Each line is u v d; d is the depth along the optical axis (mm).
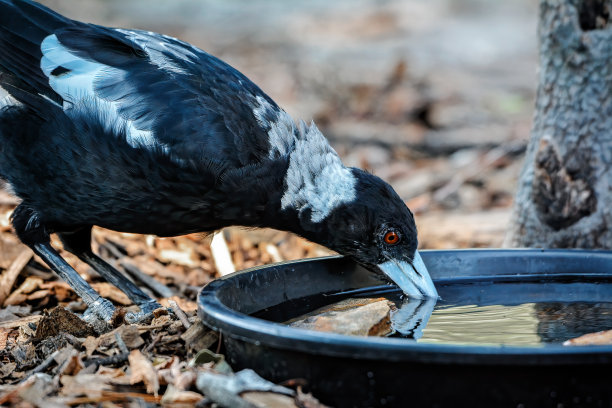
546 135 9539
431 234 12602
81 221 8242
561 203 9438
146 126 7605
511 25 37469
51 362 6922
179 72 7953
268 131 7977
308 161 8117
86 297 8672
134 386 6473
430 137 19016
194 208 7891
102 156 7688
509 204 14531
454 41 33438
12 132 7996
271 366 5980
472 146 18141
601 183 9250
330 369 5699
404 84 23609
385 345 5383
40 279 9664
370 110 21625
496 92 24141
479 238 12391
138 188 7750
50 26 8281
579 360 5219
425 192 15406
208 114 7723
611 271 8266
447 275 8539
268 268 7660
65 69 7961
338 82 24109
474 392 5418
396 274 8133
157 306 8859
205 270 10570
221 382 5867
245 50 30500
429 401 5508
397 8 39812
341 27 35375
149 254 10633
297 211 8117
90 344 7113
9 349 7723
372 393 5621
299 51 30562
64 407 6066
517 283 8461
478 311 7559
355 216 8047
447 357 5277
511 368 5316
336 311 7301
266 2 42344
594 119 9227
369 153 18172
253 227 8305
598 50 9156
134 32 8492
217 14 38844
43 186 8070
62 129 7781
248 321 5902
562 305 7691
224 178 7723
